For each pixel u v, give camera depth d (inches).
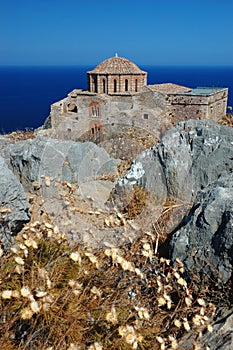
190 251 192.1
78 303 139.1
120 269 161.3
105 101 1333.7
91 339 139.5
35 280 144.7
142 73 1478.8
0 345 121.3
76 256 137.2
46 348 123.5
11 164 329.7
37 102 5561.0
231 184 221.0
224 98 1513.3
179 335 159.9
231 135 299.4
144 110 1135.6
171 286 175.5
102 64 1476.4
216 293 177.5
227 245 175.3
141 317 131.4
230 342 144.0
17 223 215.5
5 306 134.0
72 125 1381.6
